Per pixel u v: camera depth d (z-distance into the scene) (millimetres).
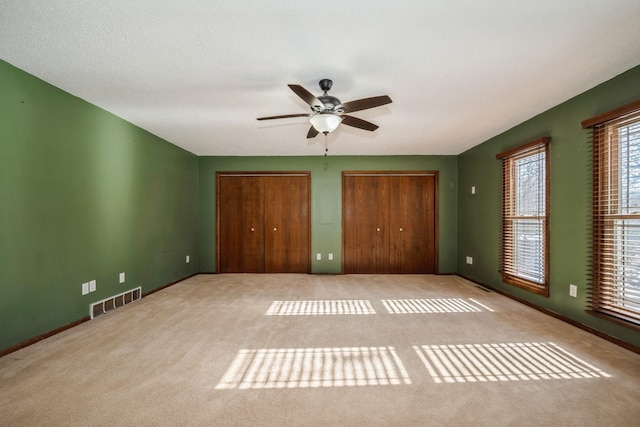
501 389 1910
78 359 2289
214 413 1678
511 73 2529
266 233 5809
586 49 2168
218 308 3605
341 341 2648
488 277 4652
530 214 3725
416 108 3338
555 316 3250
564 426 1573
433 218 5723
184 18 1820
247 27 1911
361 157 5773
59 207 2842
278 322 3127
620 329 2537
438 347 2529
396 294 4277
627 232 2527
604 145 2699
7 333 2373
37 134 2617
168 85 2750
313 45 2111
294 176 5812
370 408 1726
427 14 1793
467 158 5367
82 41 2059
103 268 3408
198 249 5777
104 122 3404
